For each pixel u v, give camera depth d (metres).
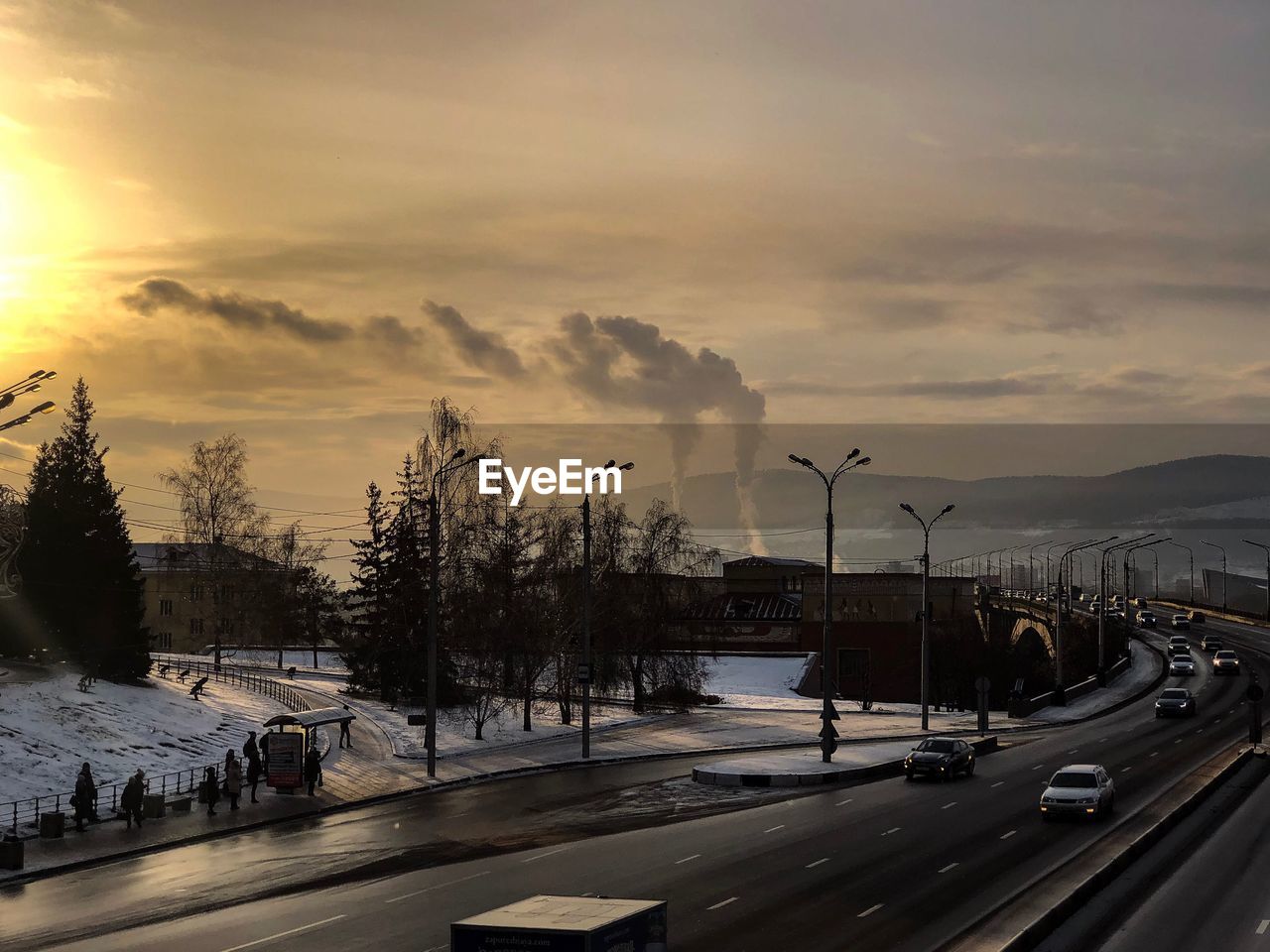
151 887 32.47
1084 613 152.12
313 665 115.50
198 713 68.12
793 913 28.03
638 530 84.31
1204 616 173.25
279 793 49.41
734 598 138.88
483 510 77.69
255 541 115.06
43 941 26.48
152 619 138.12
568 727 74.38
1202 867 34.38
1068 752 64.69
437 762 59.53
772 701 96.06
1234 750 63.88
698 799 47.97
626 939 17.81
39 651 70.62
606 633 82.25
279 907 29.48
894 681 127.75
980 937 25.61
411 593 83.62
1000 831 39.69
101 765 52.69
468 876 33.00
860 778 54.19
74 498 74.00
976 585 155.12
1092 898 30.33
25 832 40.81
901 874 32.72
